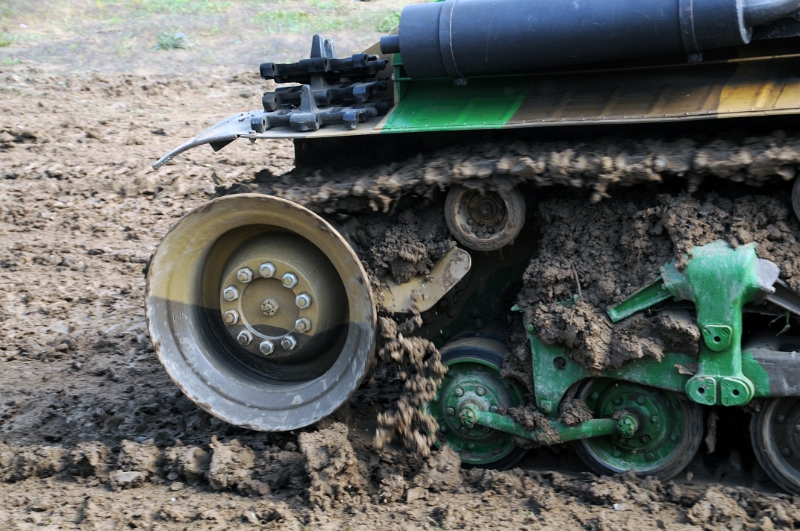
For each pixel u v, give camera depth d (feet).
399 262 14.19
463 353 14.39
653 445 14.01
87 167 25.17
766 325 13.73
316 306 14.39
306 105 14.33
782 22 13.00
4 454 14.96
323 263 14.44
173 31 38.47
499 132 14.23
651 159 13.25
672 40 13.03
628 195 13.84
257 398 14.70
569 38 13.26
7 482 14.71
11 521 13.83
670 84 13.55
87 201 23.54
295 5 41.83
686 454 13.85
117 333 18.66
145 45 37.14
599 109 13.47
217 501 14.06
